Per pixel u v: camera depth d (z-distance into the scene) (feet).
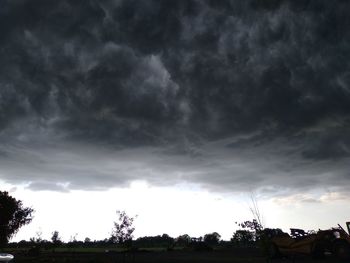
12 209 179.73
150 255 108.88
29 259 108.68
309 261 59.77
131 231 96.78
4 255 57.21
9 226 181.27
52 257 113.09
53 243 199.11
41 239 204.33
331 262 55.98
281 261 63.67
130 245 97.04
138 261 79.15
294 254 65.77
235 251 110.73
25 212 186.09
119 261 82.84
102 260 88.28
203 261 69.62
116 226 96.73
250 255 83.41
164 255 104.83
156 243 262.67
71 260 94.84
